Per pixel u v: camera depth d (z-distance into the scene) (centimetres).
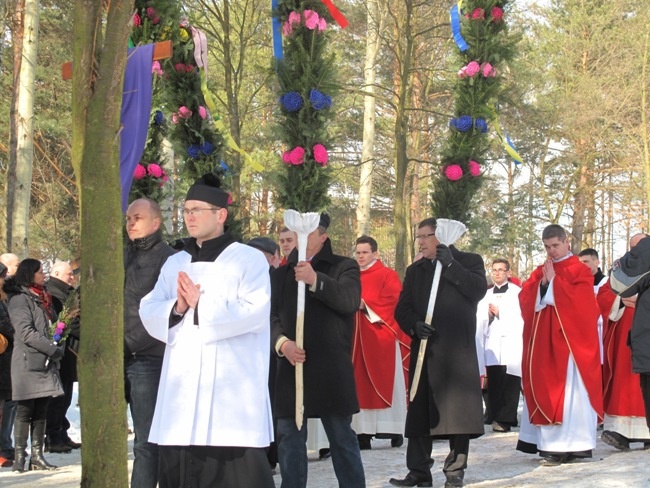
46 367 756
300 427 540
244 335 423
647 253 694
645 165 2539
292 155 798
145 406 524
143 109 507
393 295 923
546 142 2916
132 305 527
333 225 2569
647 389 715
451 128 935
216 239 436
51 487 675
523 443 805
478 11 920
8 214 1452
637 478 666
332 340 557
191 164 857
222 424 412
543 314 787
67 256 2361
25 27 1427
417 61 2270
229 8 1562
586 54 2903
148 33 796
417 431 659
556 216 2919
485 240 2747
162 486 430
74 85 335
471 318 661
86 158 331
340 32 2195
